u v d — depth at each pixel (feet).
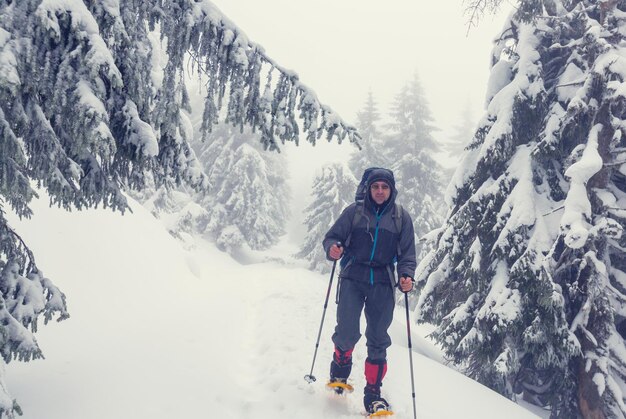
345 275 12.05
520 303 25.86
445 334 29.99
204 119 12.78
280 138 13.03
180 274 37.83
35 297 10.25
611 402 24.54
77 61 9.74
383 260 11.88
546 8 30.22
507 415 16.21
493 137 28.14
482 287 28.30
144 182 12.51
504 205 27.45
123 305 21.58
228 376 14.37
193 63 12.51
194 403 11.49
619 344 24.47
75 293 20.02
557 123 26.71
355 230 11.91
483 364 28.19
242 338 20.66
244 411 11.87
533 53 28.99
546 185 28.22
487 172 30.12
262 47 12.73
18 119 9.24
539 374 29.84
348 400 12.85
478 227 28.89
